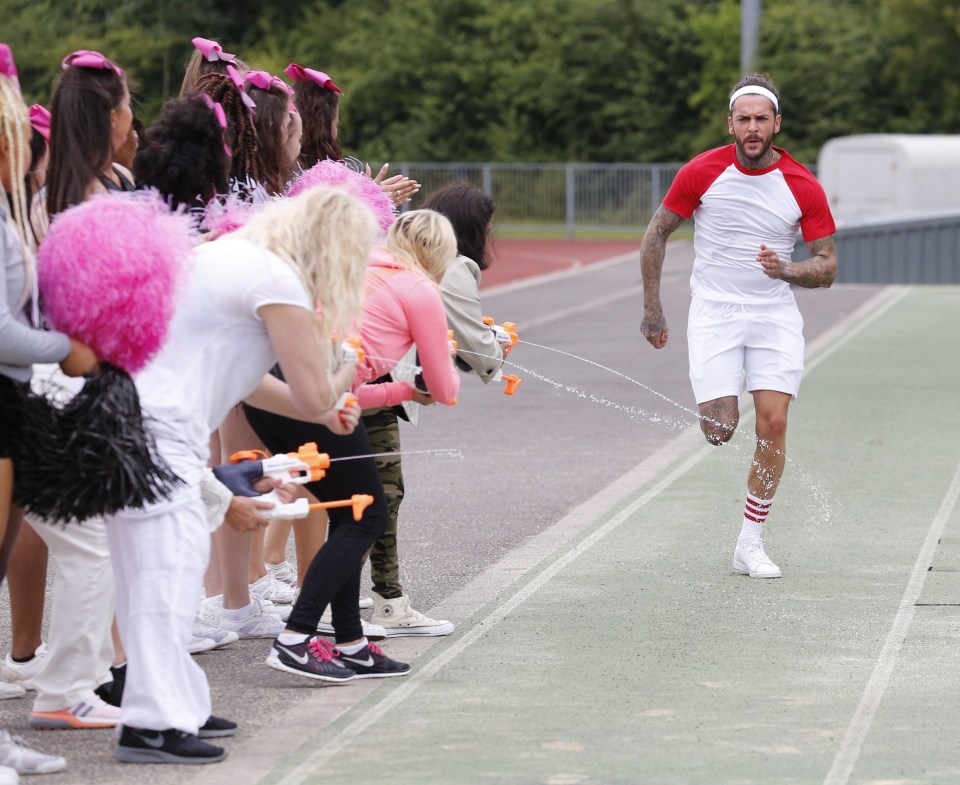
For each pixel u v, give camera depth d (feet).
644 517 48.57
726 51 283.38
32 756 26.32
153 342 25.50
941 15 279.49
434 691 31.07
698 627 35.68
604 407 73.56
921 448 60.29
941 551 43.21
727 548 44.04
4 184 26.76
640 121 291.58
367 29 310.04
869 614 36.65
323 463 27.99
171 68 284.41
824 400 73.77
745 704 29.91
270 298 26.45
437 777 26.04
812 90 282.15
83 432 25.21
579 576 40.96
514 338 36.76
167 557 26.43
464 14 303.27
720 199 40.40
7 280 25.22
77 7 283.79
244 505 27.22
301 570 37.50
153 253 25.08
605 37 293.23
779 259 39.14
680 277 164.14
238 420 35.70
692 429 66.90
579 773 26.16
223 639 34.91
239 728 28.89
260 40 313.32
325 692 31.14
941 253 153.07
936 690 30.73
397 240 33.71
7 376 25.26
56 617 28.55
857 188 194.18
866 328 108.47
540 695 30.68
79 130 28.25
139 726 26.71
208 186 31.58
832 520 47.50
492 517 48.98
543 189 254.27
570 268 185.06
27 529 30.50
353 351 28.55
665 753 27.14
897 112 288.10
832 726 28.55
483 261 36.47
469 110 298.15
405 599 35.47
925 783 25.61
